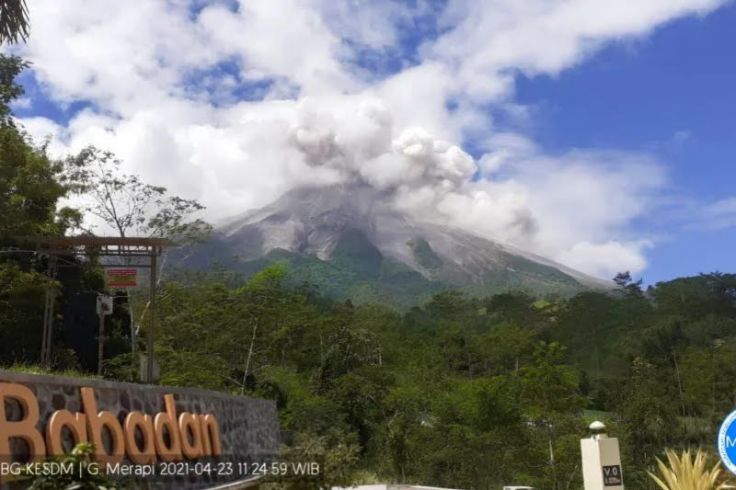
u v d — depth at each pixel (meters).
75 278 32.25
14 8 16.14
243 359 47.16
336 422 44.00
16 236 27.89
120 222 39.00
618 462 13.78
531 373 48.78
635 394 54.50
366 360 53.78
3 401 9.02
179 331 42.59
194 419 13.80
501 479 42.94
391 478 37.47
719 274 125.19
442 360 70.88
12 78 32.81
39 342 29.00
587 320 111.62
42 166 31.11
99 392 11.09
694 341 97.06
